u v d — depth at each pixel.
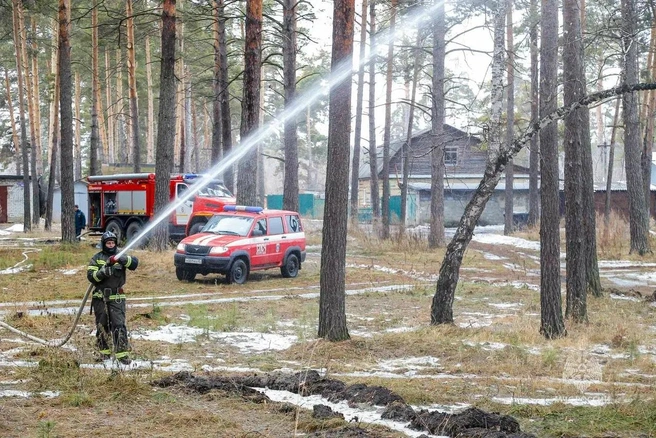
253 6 24.36
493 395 8.78
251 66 24.58
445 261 14.29
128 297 18.00
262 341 12.55
